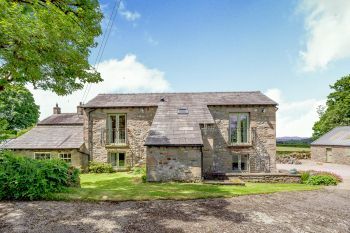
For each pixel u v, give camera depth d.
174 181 13.16
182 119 16.30
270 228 6.64
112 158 18.86
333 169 23.78
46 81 10.16
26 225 6.19
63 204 7.86
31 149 17.77
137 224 6.50
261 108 18.28
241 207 8.36
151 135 14.20
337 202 9.77
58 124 26.44
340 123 39.78
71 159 17.69
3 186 8.02
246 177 15.01
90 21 10.12
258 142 18.17
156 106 18.70
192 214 7.43
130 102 19.48
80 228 6.13
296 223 7.12
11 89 10.34
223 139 18.23
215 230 6.32
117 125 19.03
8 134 8.95
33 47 7.41
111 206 7.90
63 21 7.80
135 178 15.00
